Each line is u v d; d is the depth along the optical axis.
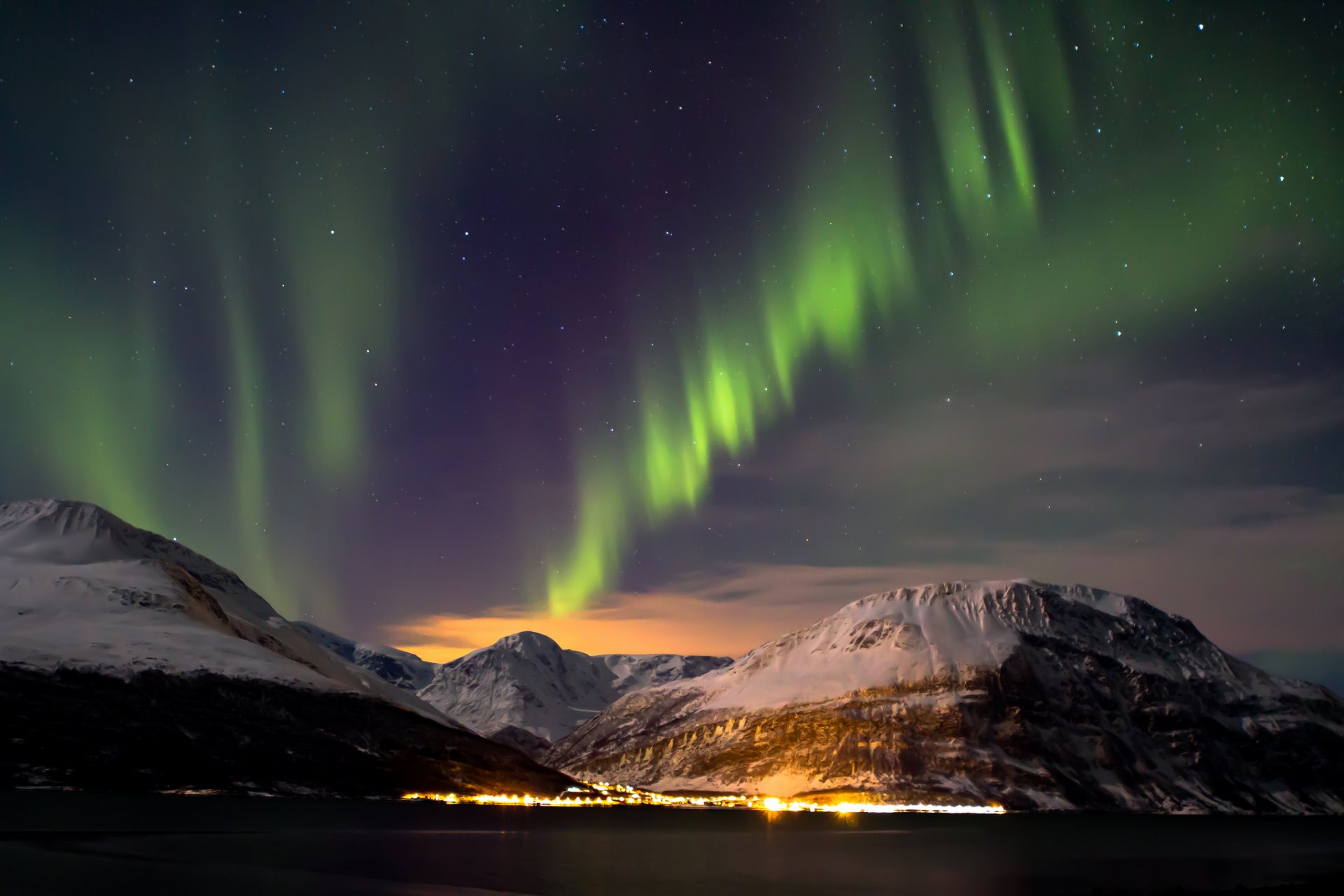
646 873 89.25
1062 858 125.19
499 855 99.00
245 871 76.25
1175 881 98.81
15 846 87.38
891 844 141.38
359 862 86.50
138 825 114.31
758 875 92.12
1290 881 99.81
